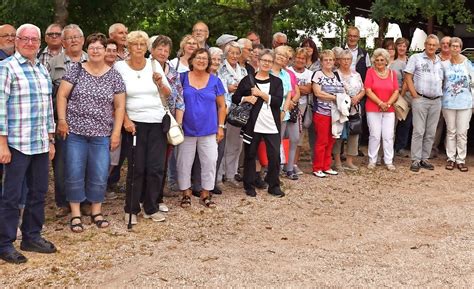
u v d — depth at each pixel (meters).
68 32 5.56
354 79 8.06
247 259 4.83
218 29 11.28
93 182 5.47
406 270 4.63
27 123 4.51
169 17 10.60
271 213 6.24
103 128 5.35
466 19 11.69
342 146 9.26
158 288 4.21
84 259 4.73
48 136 4.71
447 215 6.28
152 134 5.57
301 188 7.32
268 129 6.69
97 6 10.13
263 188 7.20
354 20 15.93
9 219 4.61
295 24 12.09
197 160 6.57
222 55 6.79
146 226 5.62
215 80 6.25
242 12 11.02
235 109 6.68
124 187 6.92
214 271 4.54
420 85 8.36
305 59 7.81
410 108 9.09
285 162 7.62
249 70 7.03
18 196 4.61
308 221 6.02
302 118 7.94
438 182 7.84
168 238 5.32
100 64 5.33
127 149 5.62
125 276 4.41
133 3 10.16
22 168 4.56
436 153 9.52
